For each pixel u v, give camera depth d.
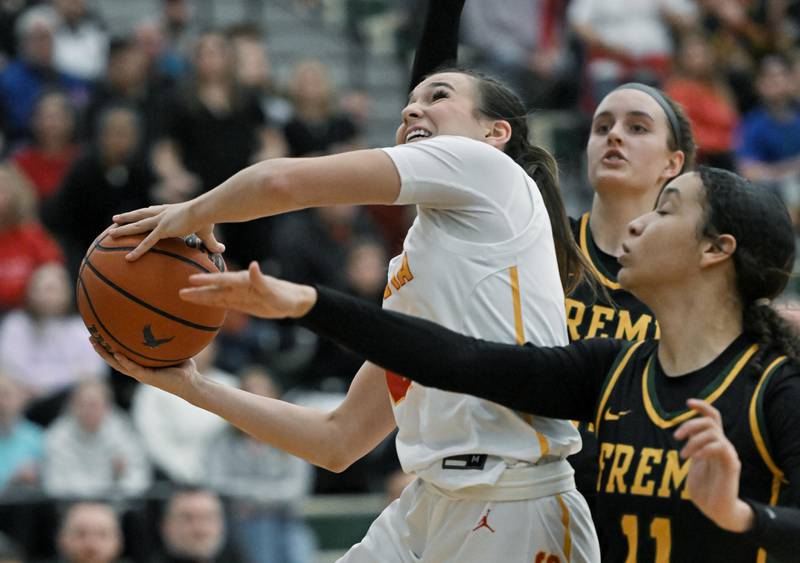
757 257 4.57
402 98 19.66
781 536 4.05
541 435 4.92
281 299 4.23
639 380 4.73
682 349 4.64
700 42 16.12
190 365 5.34
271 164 4.60
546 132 16.80
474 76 5.34
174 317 4.92
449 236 4.89
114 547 9.62
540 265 4.99
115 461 10.96
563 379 4.77
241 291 4.19
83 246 13.55
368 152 4.71
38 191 14.62
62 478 10.74
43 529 9.78
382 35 20.70
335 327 4.36
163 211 4.93
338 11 20.92
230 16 20.00
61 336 12.16
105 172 13.49
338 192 4.63
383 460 11.95
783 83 16.67
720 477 3.98
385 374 5.39
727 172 4.70
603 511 4.71
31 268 12.77
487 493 4.89
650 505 4.56
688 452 3.99
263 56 16.56
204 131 14.08
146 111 14.51
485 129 5.24
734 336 4.61
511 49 17.73
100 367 12.38
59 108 14.76
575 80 17.05
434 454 4.95
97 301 4.93
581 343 4.89
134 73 15.11
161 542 9.88
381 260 13.69
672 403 4.61
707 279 4.62
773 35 18.30
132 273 4.89
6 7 16.86
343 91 19.42
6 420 10.83
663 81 16.22
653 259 4.63
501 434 4.89
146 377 5.17
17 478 10.64
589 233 6.53
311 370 13.07
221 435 11.26
